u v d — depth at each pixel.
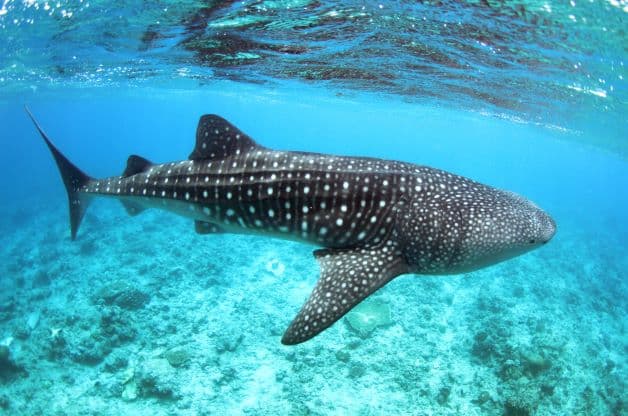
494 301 16.31
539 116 23.08
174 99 49.53
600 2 6.32
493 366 12.25
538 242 4.85
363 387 11.26
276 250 20.31
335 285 4.58
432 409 10.72
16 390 11.48
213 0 8.19
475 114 28.44
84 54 15.33
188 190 5.97
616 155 40.56
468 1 7.06
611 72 10.48
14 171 91.31
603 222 48.47
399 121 52.66
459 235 4.73
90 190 7.55
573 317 17.61
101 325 13.20
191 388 11.10
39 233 26.62
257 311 14.60
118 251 20.66
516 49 9.92
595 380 12.71
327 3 7.90
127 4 8.80
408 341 13.25
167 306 14.84
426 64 13.01
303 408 10.36
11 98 37.44
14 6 9.09
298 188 5.14
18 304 16.44
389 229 4.92
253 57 13.97
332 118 65.62
